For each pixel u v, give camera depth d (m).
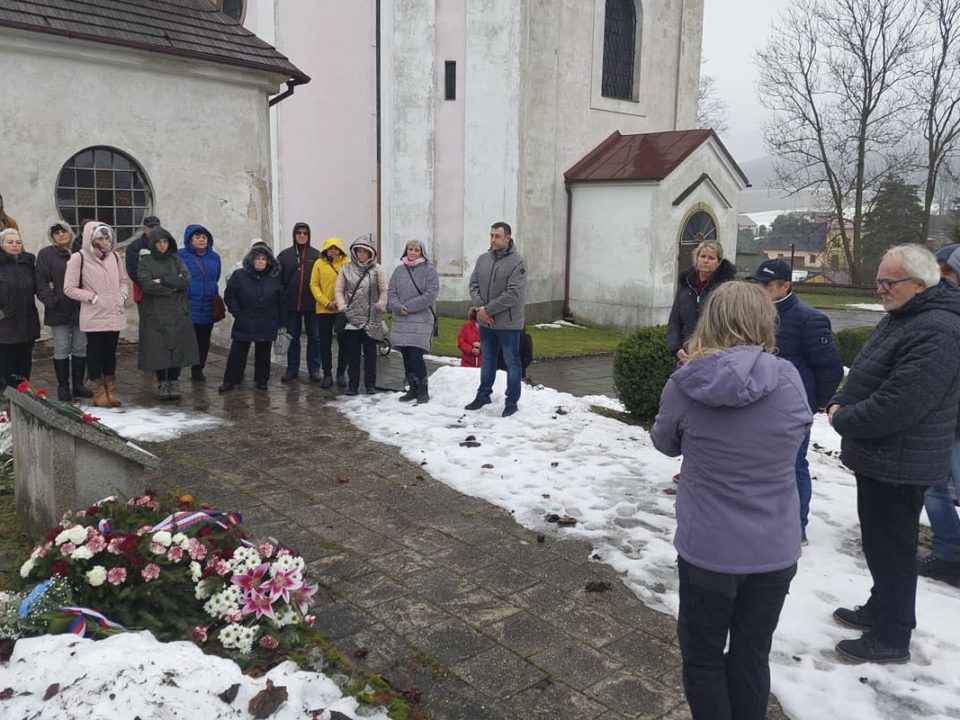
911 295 3.45
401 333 8.10
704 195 18.52
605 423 7.57
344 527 4.82
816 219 39.62
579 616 3.82
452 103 16.58
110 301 7.30
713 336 2.58
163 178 10.50
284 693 2.76
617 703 3.14
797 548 2.59
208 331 8.80
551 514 5.12
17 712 2.50
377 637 3.56
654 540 4.74
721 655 2.63
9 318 7.11
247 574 3.32
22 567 3.30
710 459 2.54
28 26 8.93
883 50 32.88
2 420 5.74
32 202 9.47
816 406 4.68
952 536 4.37
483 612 3.83
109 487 4.12
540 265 18.33
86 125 9.78
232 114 11.04
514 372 7.59
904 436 3.38
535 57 17.45
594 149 19.31
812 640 3.66
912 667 3.46
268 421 7.27
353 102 18.52
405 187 16.83
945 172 34.03
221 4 18.62
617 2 19.78
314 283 8.69
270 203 11.62
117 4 10.13
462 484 5.64
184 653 2.83
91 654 2.72
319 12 17.78
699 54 21.97
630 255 17.86
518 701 3.12
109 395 7.57
